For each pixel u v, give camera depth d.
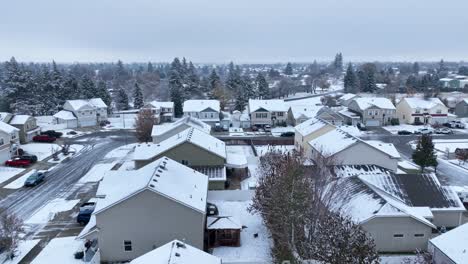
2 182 43.19
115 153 56.53
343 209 28.78
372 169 41.66
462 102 89.62
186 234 26.86
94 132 74.31
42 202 37.34
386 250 27.86
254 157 50.31
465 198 37.16
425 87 123.38
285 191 26.06
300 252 24.91
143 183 27.27
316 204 26.09
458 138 68.06
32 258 26.77
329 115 76.75
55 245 28.55
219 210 34.88
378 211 27.44
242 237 29.98
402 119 85.50
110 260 26.78
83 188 41.31
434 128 76.38
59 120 79.56
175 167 32.59
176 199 26.25
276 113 79.44
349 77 137.25
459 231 23.31
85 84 97.25
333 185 29.34
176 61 153.75
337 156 42.31
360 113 82.38
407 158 54.34
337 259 19.55
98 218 26.16
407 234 27.69
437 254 23.41
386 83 152.00
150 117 64.38
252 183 42.19
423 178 33.25
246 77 125.50
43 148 59.56
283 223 25.84
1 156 50.31
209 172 40.53
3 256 26.56
